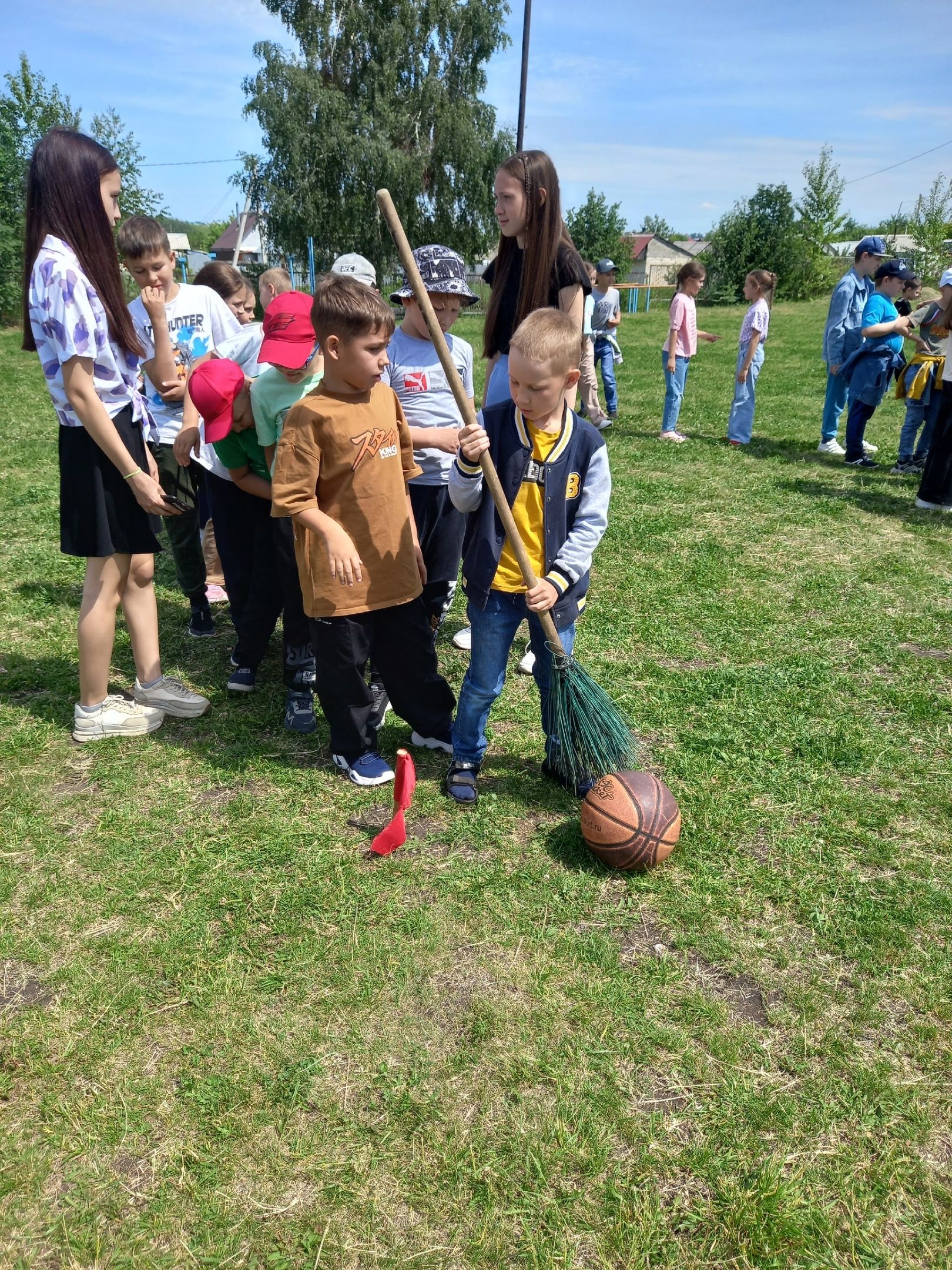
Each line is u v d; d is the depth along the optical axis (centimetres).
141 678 385
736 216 4378
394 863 296
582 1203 192
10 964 256
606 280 1059
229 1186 195
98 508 338
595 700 309
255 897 280
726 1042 229
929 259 3600
